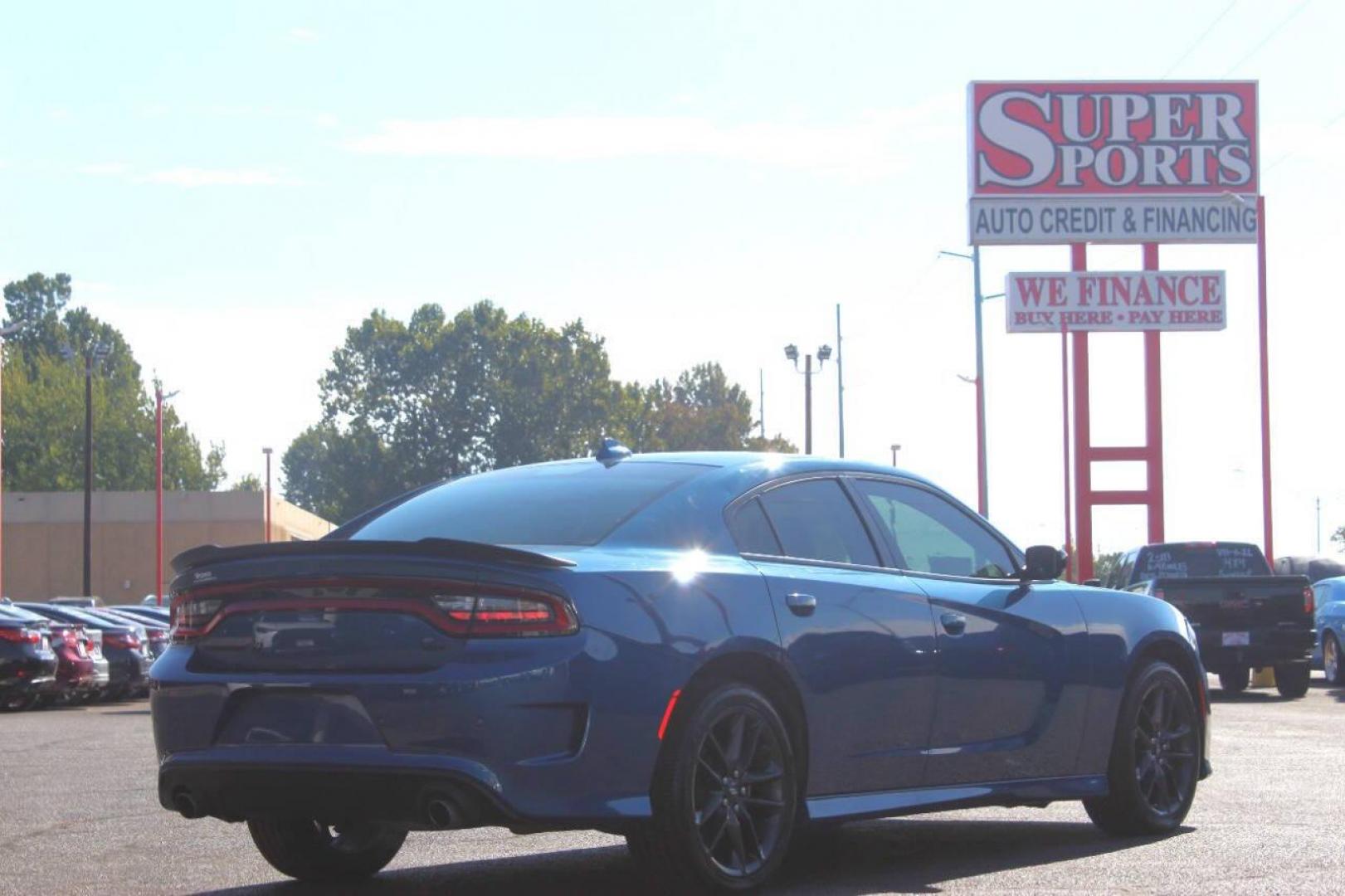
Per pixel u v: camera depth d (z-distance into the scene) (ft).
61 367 431.84
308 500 564.71
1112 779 29.53
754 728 23.21
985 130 155.12
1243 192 155.12
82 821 33.88
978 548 28.53
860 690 24.85
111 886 25.45
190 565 23.22
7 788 41.11
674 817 22.07
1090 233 154.92
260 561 22.40
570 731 21.33
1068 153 155.12
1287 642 80.79
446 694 20.89
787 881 24.99
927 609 26.25
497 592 21.31
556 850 29.25
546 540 23.31
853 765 24.81
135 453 434.71
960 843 29.30
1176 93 155.43
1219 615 80.94
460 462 376.68
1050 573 28.50
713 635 22.74
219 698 22.31
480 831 31.76
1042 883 24.72
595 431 381.19
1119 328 156.46
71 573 277.03
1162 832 30.04
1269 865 26.12
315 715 21.63
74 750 54.54
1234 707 72.90
